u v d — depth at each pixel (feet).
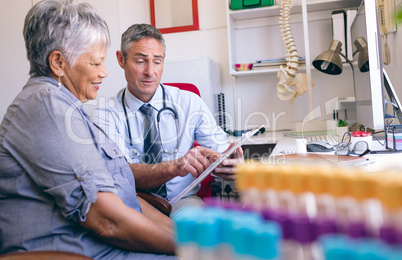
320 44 9.31
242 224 1.26
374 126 4.76
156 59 5.41
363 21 5.21
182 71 8.72
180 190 5.48
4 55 8.59
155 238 2.87
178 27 10.16
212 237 1.29
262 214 1.33
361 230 1.19
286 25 8.46
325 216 1.27
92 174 2.74
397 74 6.95
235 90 9.92
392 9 6.80
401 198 1.13
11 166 2.76
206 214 1.36
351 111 8.79
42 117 2.73
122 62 5.57
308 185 1.34
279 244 1.24
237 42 9.88
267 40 9.70
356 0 8.44
